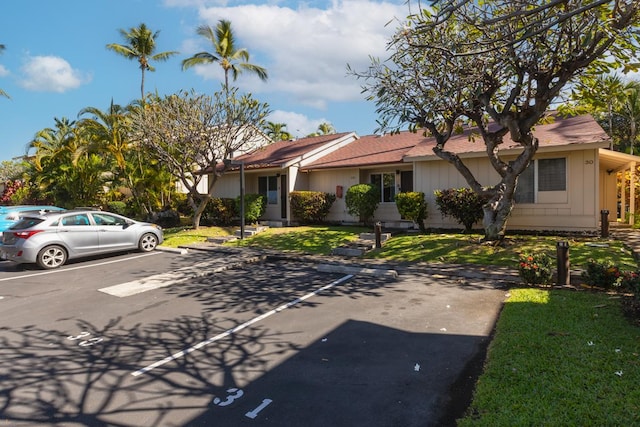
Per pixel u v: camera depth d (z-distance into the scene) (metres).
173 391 3.90
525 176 12.71
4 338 5.45
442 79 9.27
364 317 5.96
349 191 15.73
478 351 4.55
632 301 5.29
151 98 16.72
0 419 3.46
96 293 7.85
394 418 3.29
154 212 20.78
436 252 10.45
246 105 16.39
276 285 8.20
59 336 5.51
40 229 10.49
